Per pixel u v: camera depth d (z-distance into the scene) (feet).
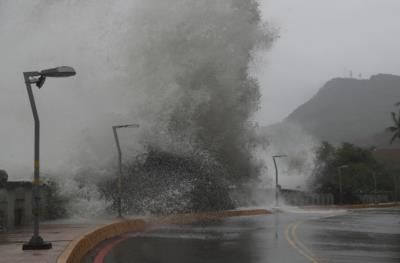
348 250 62.80
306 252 60.39
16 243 57.88
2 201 79.00
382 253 60.03
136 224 99.50
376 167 483.10
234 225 109.40
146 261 52.65
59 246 54.08
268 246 67.00
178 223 115.96
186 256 56.59
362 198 419.74
